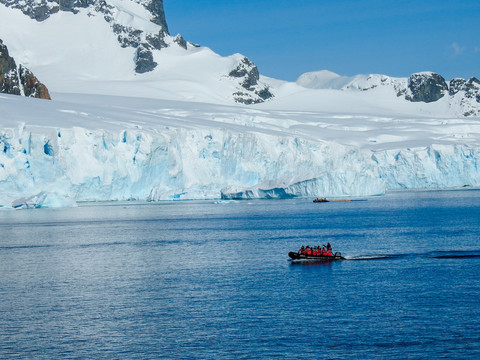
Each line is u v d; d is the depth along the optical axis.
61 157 145.38
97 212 145.25
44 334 42.16
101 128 162.38
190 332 42.25
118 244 84.44
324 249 71.31
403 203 168.25
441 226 103.62
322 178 173.12
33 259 71.62
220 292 53.06
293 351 38.62
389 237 89.00
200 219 124.81
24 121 154.75
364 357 37.56
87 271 63.41
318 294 52.06
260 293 52.59
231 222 116.75
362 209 148.00
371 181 178.25
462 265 64.94
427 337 40.75
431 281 56.66
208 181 180.88
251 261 68.94
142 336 41.53
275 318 45.16
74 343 40.38
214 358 37.62
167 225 111.94
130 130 159.12
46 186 143.88
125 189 157.38
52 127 149.12
